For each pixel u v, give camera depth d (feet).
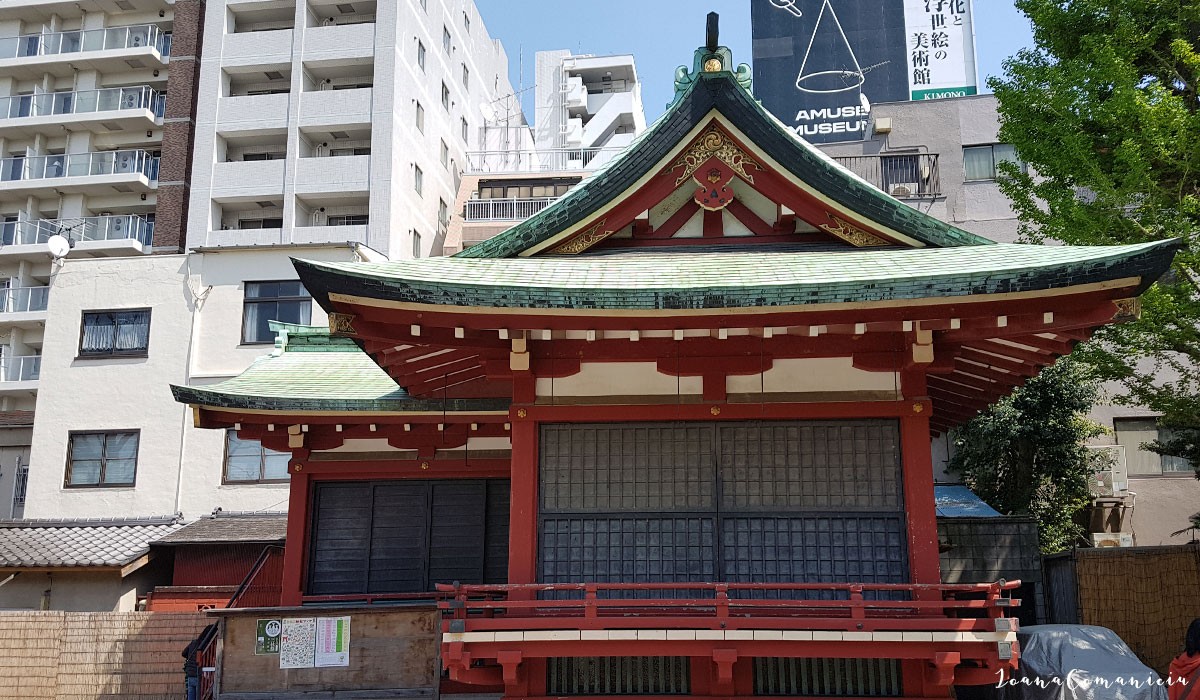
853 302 31.96
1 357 146.41
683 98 37.55
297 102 140.67
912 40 144.05
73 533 87.35
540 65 226.17
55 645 59.31
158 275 108.17
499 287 32.30
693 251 38.83
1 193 156.25
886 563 36.04
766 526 36.81
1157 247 29.25
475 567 50.90
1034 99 55.72
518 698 36.52
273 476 101.91
